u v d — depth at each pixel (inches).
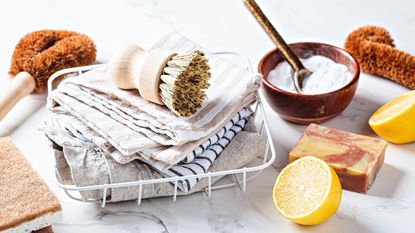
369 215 30.0
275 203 29.6
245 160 31.2
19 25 41.9
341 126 34.4
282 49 34.1
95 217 30.2
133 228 29.7
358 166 30.6
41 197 28.9
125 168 29.7
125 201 30.8
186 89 29.4
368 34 37.5
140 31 41.1
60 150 30.5
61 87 32.0
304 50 35.9
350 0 43.4
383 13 42.1
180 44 34.2
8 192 29.0
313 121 34.1
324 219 29.1
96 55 38.2
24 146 33.7
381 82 36.8
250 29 41.2
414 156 32.7
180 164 30.1
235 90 31.2
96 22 42.1
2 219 27.8
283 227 29.7
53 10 43.4
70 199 31.0
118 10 43.2
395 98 34.1
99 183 29.3
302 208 29.0
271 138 33.2
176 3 43.8
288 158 32.7
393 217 29.9
